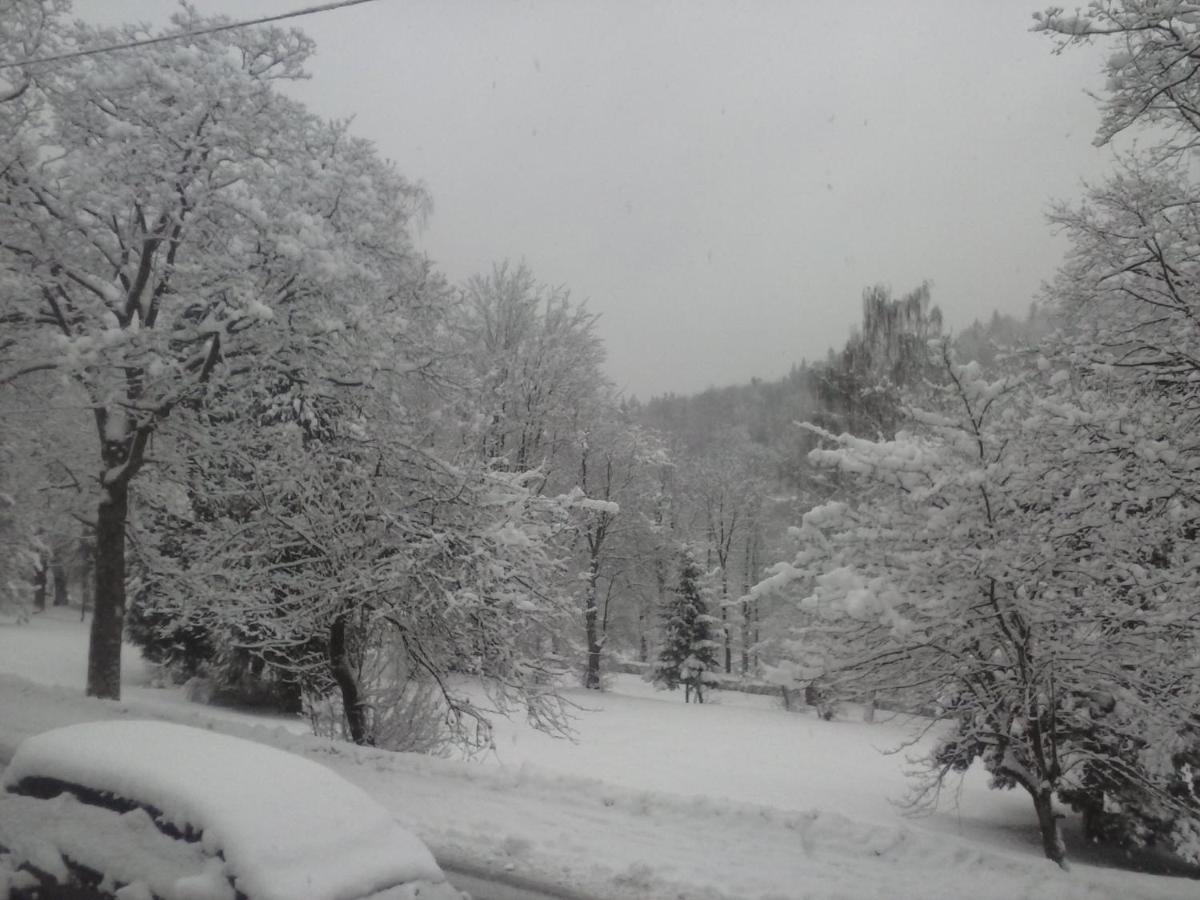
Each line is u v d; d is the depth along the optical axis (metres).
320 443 15.19
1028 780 10.75
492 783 10.16
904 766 22.25
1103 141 10.27
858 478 11.30
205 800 4.27
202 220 15.46
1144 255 11.79
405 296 17.02
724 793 17.67
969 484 10.11
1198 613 9.07
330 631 15.22
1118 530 9.63
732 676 54.16
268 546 14.90
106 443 16.77
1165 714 9.98
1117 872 9.46
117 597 16.55
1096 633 10.12
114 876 4.20
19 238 15.66
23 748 5.04
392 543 14.72
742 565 58.50
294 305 15.43
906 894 7.30
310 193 15.55
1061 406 10.07
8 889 4.49
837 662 10.73
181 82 14.80
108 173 14.98
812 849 8.37
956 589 10.01
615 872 7.53
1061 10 9.40
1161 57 9.56
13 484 20.53
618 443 42.12
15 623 44.94
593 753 22.75
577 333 38.28
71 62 15.36
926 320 31.72
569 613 16.20
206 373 15.84
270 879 3.92
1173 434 9.96
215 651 27.48
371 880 4.20
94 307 16.12
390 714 15.58
